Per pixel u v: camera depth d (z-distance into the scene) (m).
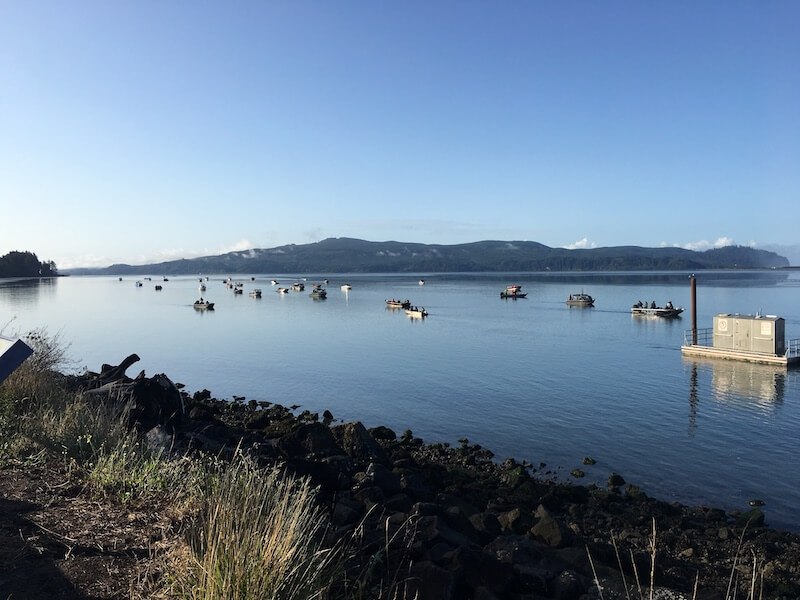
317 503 9.13
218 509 5.48
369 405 29.69
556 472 19.11
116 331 67.56
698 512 15.57
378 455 16.75
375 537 7.57
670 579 9.77
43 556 5.24
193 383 36.50
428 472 16.44
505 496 15.77
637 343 55.53
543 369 40.50
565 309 103.19
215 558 4.38
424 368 41.34
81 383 17.28
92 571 5.02
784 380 35.84
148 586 4.73
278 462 11.31
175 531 5.98
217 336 63.19
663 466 19.78
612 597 7.71
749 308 93.81
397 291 187.75
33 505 6.50
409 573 6.34
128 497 6.87
